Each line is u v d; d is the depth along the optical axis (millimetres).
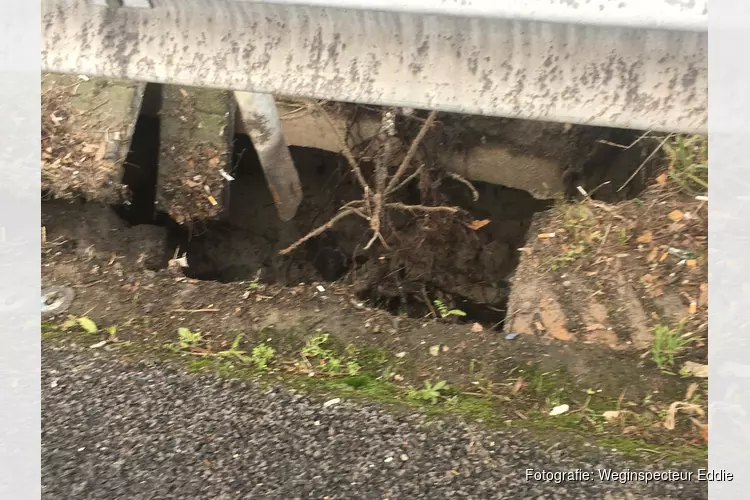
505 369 1671
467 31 1338
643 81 1315
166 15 1481
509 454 1472
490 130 2285
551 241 1923
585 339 1727
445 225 2445
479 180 2402
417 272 2486
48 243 2035
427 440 1506
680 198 1892
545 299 1813
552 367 1665
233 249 2498
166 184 2254
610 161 2234
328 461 1496
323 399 1591
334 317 1815
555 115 1375
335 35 1415
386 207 2275
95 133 2184
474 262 2467
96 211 2125
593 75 1329
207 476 1497
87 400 1640
